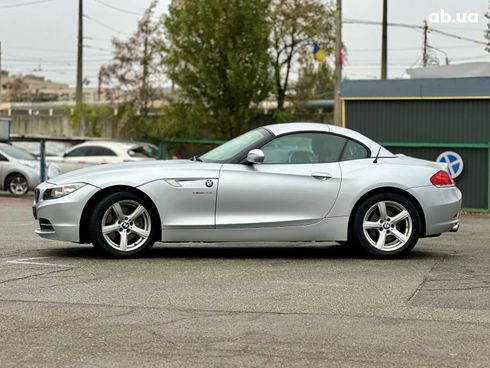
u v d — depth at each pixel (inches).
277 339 234.5
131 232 378.0
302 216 382.9
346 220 385.4
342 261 382.0
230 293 299.3
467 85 794.2
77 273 338.6
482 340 235.5
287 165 385.7
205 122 1061.1
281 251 418.6
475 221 677.9
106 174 375.2
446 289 311.3
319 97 1839.3
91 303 280.2
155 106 1562.5
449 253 417.1
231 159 385.7
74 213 370.9
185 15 1049.5
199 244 446.9
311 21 1526.8
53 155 1016.9
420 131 813.9
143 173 375.9
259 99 1051.9
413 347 227.3
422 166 396.8
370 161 392.8
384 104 822.5
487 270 358.0
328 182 383.9
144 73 1520.7
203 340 232.7
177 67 1071.0
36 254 395.2
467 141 799.7
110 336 236.4
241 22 1040.8
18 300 284.4
